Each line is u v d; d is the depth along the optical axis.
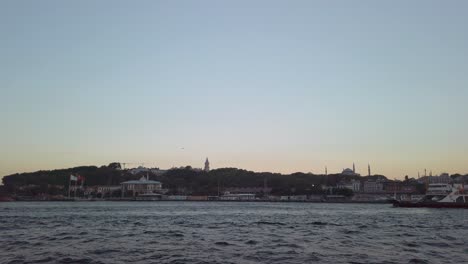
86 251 48.34
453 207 182.12
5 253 46.44
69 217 119.94
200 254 46.59
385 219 115.44
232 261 42.22
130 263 40.94
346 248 51.47
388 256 45.25
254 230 78.06
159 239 61.44
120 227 84.44
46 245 53.56
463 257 44.97
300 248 51.47
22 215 128.75
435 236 66.94
